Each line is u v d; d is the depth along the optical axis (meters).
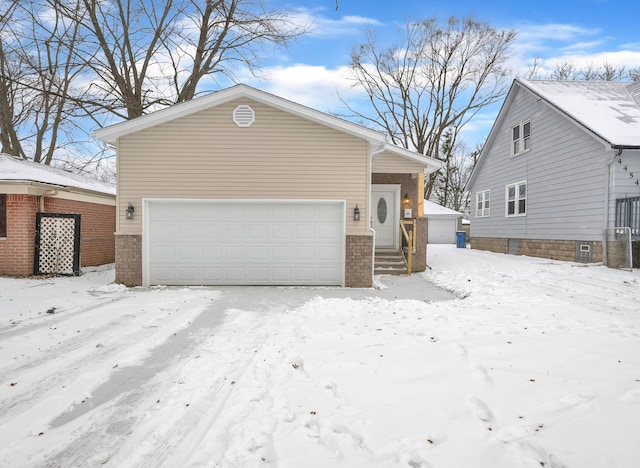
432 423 2.88
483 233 20.70
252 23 17.80
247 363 4.37
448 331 5.43
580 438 2.56
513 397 3.23
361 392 3.46
